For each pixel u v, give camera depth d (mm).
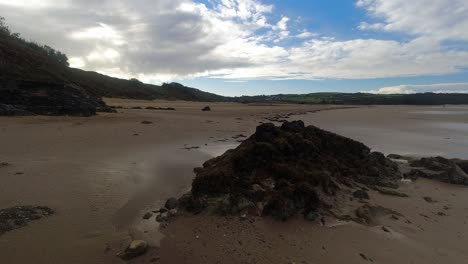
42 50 60688
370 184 11586
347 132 29734
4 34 44406
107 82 94438
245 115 49812
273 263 6453
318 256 6738
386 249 7109
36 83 29500
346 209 9117
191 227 8039
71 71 77688
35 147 16562
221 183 9391
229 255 6750
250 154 10500
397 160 17203
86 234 7551
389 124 38375
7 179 10984
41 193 9891
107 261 6488
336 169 11625
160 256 6711
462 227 8484
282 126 13250
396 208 9625
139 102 73875
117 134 22359
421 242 7527
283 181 9391
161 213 8992
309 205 8695
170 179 12320
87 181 11375
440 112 69250
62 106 29672
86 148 17250
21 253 6570
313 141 12625
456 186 12312
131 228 8016
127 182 11633
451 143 23688
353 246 7188
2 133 19562
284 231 7812
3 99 26656
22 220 7848
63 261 6395
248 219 8336
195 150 18391
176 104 79812
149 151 17484
